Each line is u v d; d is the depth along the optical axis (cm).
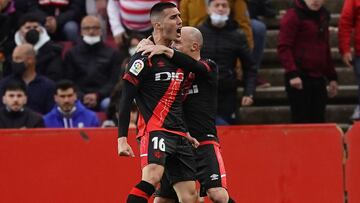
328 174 3369
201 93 2883
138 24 4031
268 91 4109
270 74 4206
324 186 3366
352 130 3359
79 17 4200
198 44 2889
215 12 3694
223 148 3353
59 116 3625
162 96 2731
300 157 3362
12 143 3331
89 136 3341
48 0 4153
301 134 3369
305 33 3816
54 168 3338
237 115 3844
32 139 3338
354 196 3362
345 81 4238
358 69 3869
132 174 3341
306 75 3819
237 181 3353
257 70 3991
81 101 3884
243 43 3744
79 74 3941
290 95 3838
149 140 2709
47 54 3947
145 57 2717
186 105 2883
